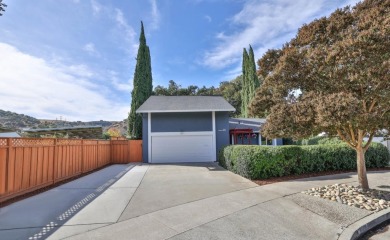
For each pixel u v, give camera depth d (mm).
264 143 22125
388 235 4637
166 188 7668
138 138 20484
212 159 16500
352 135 6672
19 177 6555
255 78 26641
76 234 4105
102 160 14547
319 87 6250
